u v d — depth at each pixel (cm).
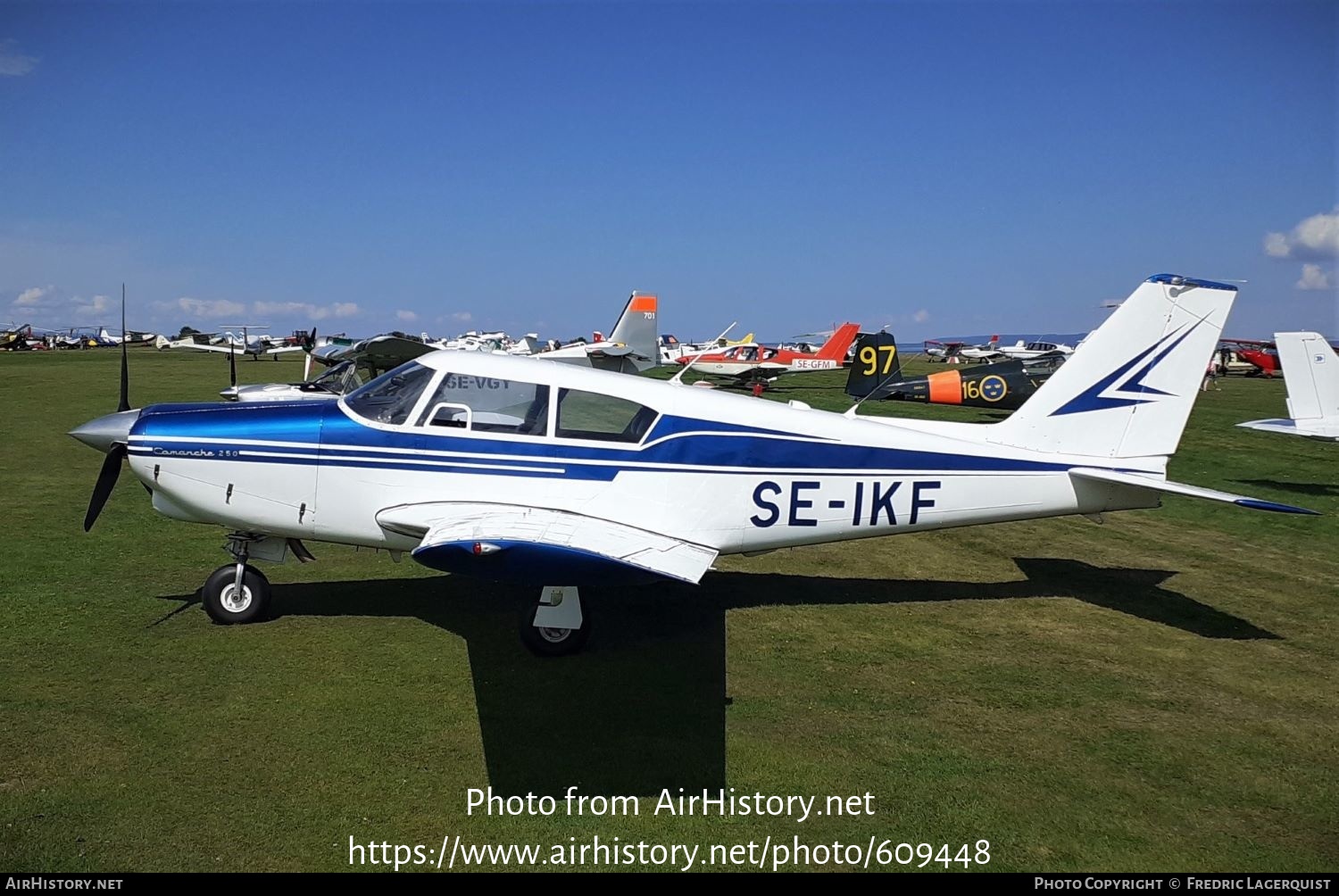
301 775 380
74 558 706
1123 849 350
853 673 519
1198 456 1532
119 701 441
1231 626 623
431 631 561
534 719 442
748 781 392
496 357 582
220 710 436
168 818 343
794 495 583
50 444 1338
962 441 612
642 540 510
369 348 1853
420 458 555
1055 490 618
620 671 509
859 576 746
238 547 568
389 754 401
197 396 2217
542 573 454
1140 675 529
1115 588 721
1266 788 399
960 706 477
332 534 562
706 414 572
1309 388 1173
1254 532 963
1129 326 620
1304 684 518
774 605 650
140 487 1005
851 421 597
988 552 850
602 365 3042
